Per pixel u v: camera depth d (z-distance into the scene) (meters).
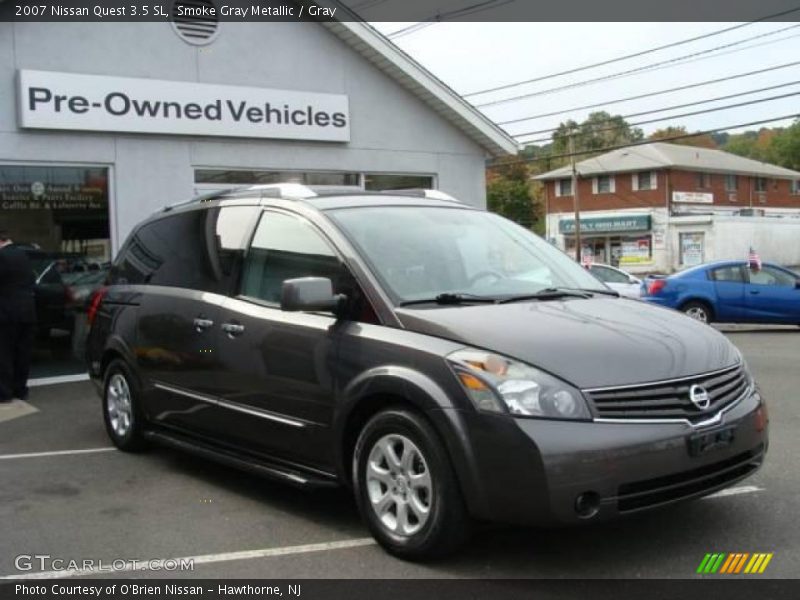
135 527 4.85
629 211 55.34
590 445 3.68
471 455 3.81
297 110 11.89
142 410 6.34
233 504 5.23
